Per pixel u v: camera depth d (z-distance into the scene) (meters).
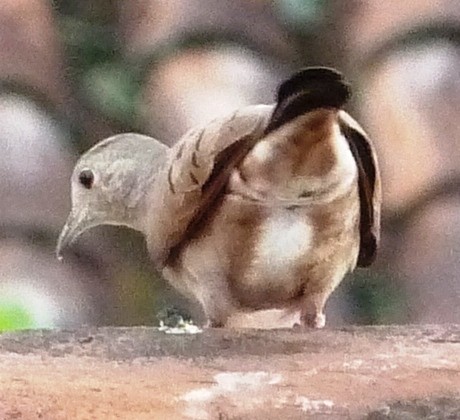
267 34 2.86
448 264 2.82
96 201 2.78
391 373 2.65
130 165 2.78
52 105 2.85
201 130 2.73
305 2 2.86
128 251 2.83
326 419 2.63
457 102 2.84
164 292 2.82
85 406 2.64
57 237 2.83
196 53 2.86
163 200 2.74
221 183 2.73
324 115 2.70
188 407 2.63
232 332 2.69
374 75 2.85
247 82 2.85
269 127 2.71
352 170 2.73
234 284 2.74
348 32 2.86
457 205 2.83
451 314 2.81
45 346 2.67
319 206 2.73
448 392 2.64
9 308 2.80
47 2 2.87
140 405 2.63
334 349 2.67
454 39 2.85
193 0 2.86
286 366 2.65
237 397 2.64
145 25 2.87
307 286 2.74
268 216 2.73
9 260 2.82
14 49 2.86
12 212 2.82
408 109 2.84
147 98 2.85
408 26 2.85
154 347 2.67
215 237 2.73
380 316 2.82
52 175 2.84
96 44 2.86
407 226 2.83
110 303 2.82
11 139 2.84
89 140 2.85
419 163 2.83
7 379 2.65
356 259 2.75
